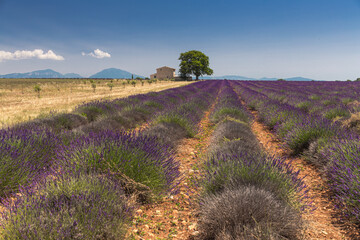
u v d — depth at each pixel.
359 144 4.23
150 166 3.60
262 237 2.08
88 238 2.10
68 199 2.52
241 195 2.61
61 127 7.47
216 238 2.32
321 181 4.25
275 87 31.11
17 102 19.59
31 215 2.15
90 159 3.49
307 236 2.54
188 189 3.89
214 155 4.36
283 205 2.69
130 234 2.62
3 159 3.57
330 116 8.73
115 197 2.75
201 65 88.38
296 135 6.17
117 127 8.04
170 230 2.75
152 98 15.26
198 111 11.54
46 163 4.29
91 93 30.25
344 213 3.04
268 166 3.52
